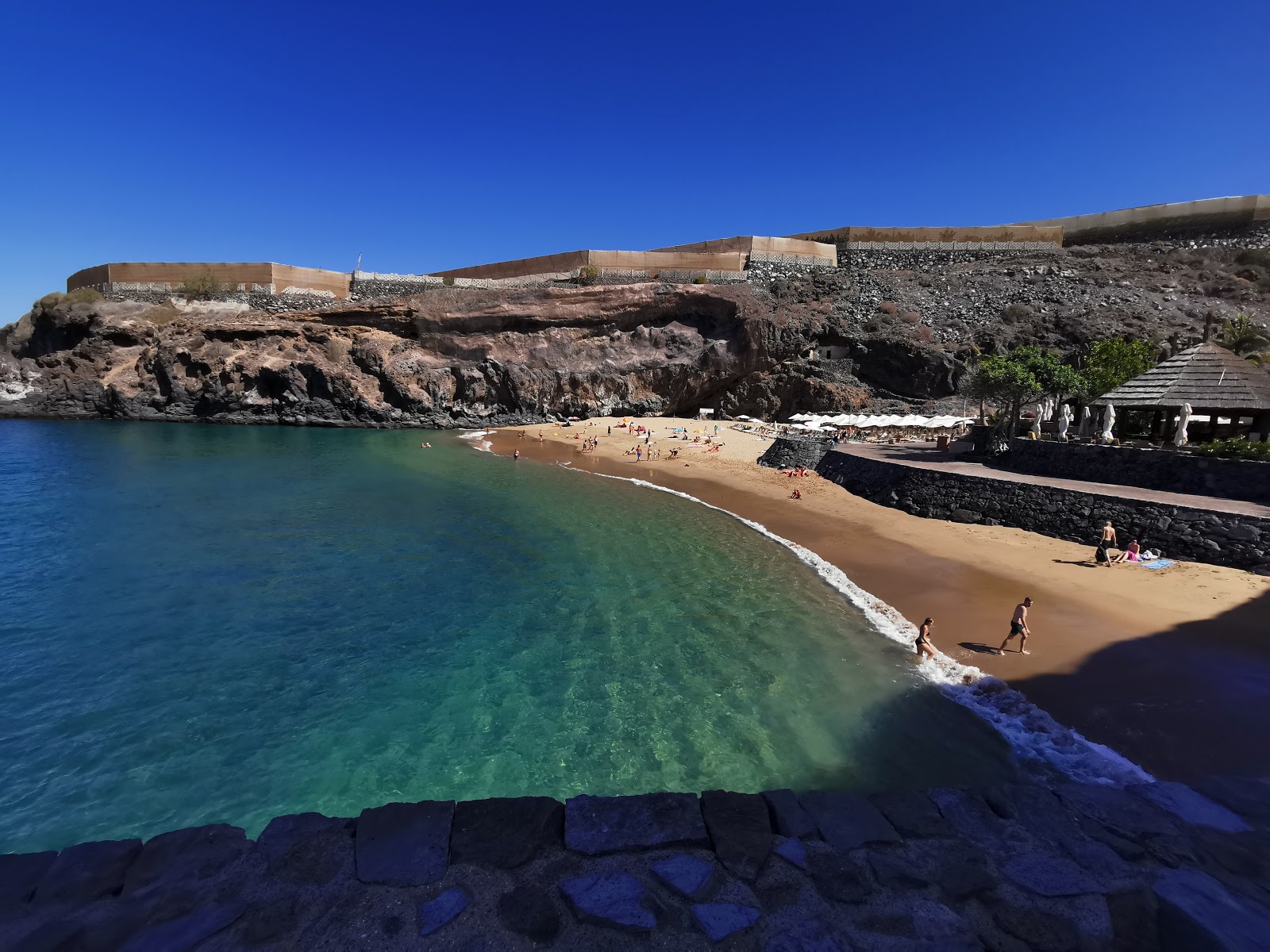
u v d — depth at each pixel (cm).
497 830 508
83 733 1140
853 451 3503
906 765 1035
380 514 2745
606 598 1775
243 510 2784
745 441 4831
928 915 439
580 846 495
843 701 1236
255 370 6356
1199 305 5172
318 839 498
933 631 1522
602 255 6938
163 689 1292
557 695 1273
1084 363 3806
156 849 480
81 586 1836
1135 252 6475
